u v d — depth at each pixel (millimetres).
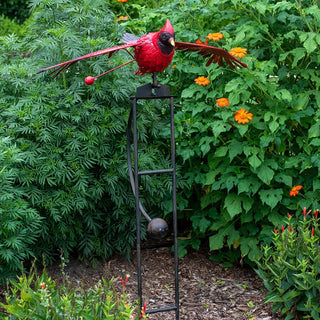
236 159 3979
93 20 3777
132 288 3734
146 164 3822
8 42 3910
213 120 3881
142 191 3975
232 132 3955
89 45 3627
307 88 3980
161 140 4141
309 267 3203
